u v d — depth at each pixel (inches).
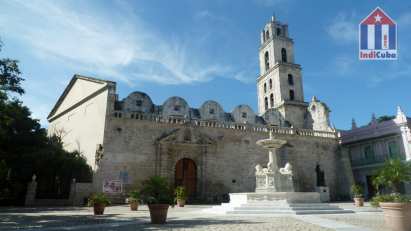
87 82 1573.6
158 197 577.3
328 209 801.6
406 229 438.0
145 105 1704.0
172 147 1423.5
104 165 1277.1
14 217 706.8
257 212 742.5
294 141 1713.8
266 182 911.7
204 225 526.3
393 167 552.1
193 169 1471.5
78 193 1207.6
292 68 2299.5
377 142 1722.4
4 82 885.2
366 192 1745.8
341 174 1772.9
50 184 1393.9
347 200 1681.8
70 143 1621.6
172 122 1456.7
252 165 1569.9
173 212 865.5
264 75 2434.8
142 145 1371.8
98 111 1413.6
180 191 1158.3
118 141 1331.2
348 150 1857.8
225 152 1531.7
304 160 1704.0
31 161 1291.8
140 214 797.2
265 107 2404.0
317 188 1578.5
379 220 602.9
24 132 1421.0
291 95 2251.5
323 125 1947.6
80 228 501.7
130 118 1378.0
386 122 1688.0
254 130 1627.7
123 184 1289.4
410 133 1556.3
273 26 2427.4
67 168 1337.4
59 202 1226.0
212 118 1846.7
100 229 486.3
